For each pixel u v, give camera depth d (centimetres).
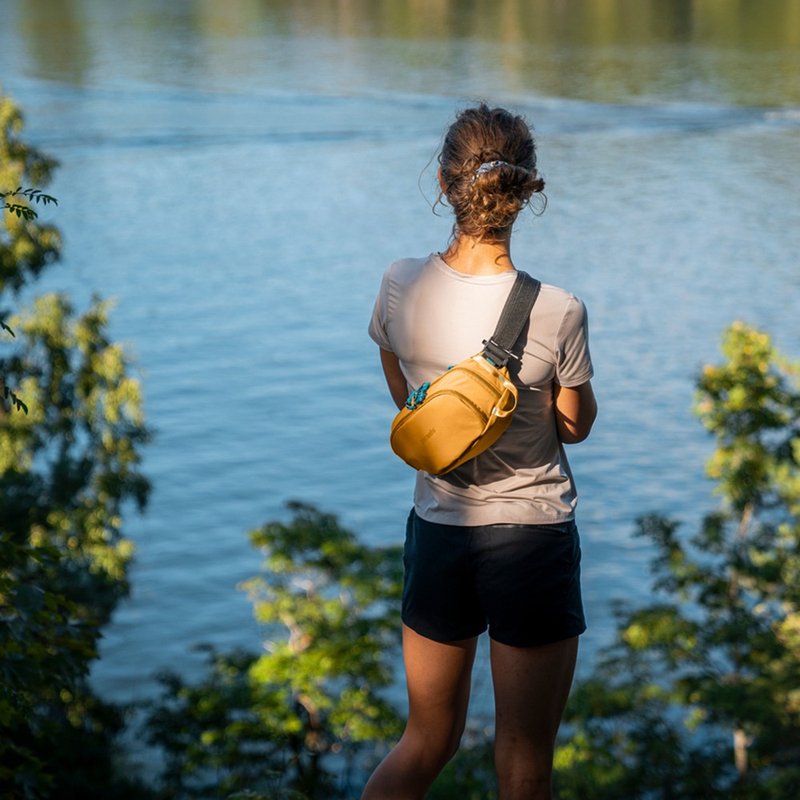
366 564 5197
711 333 15025
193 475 10750
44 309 6631
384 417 12244
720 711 4562
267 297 17088
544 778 584
